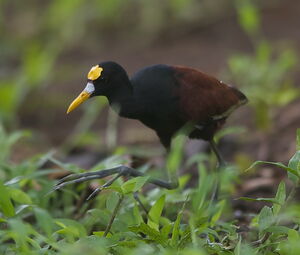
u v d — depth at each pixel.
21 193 8.82
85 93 9.80
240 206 10.98
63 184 9.01
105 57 20.61
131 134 15.82
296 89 16.25
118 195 8.41
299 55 18.33
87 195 10.18
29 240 7.64
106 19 22.17
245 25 15.93
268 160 13.30
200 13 21.58
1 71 20.08
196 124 10.32
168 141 10.53
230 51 19.50
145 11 21.75
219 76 17.41
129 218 8.66
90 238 7.73
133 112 9.98
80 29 22.03
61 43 21.73
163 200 8.12
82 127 16.55
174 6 21.66
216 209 9.37
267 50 15.59
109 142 14.45
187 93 10.09
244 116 15.62
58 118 17.31
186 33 21.16
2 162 10.37
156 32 21.33
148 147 15.05
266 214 7.83
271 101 14.45
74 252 6.99
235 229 8.63
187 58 19.36
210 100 10.27
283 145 13.80
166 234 8.00
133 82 9.97
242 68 15.45
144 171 9.88
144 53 20.41
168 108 10.05
